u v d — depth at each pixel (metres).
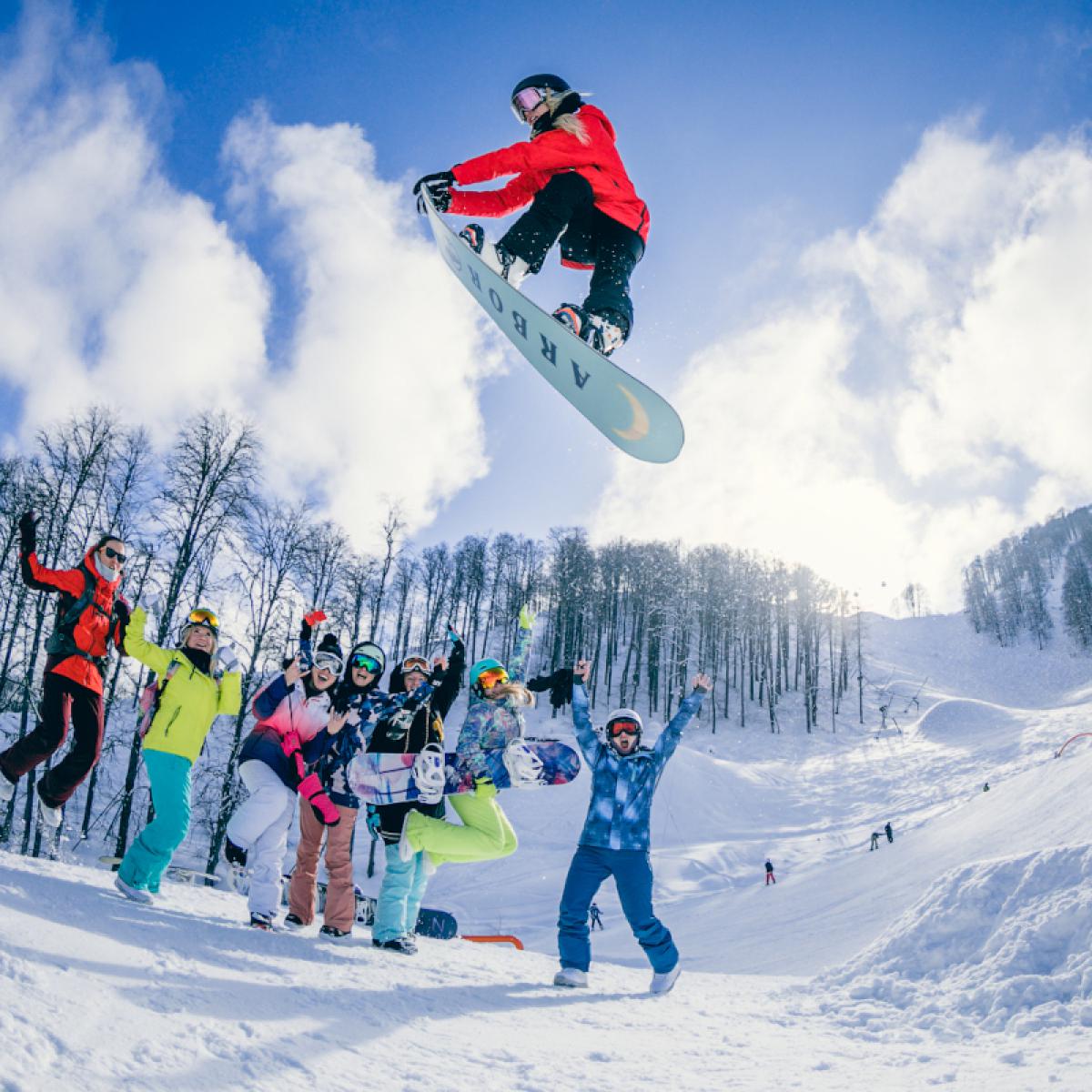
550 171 3.97
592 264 4.17
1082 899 4.39
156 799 3.99
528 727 44.44
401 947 4.52
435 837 4.48
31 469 16.03
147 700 4.16
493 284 3.85
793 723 58.66
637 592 66.00
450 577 55.47
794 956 11.85
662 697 59.34
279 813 4.15
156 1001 2.30
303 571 19.05
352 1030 2.61
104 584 4.28
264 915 4.02
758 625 67.88
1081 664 79.44
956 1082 2.72
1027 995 3.90
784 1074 2.86
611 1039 3.30
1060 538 126.62
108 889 3.93
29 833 14.69
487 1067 2.54
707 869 25.53
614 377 3.73
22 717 15.12
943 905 5.11
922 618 111.44
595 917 19.72
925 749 46.56
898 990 4.54
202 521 16.58
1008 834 15.45
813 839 29.50
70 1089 1.66
